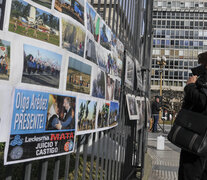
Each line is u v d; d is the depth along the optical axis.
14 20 1.02
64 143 1.41
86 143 1.93
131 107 3.21
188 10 76.69
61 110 1.38
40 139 1.19
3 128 0.97
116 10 2.74
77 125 1.61
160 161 6.15
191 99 2.30
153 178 4.48
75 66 1.54
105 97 2.23
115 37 2.56
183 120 2.27
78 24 1.56
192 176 2.23
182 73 75.69
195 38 76.56
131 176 4.23
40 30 1.18
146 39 4.80
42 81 1.20
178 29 77.25
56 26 1.30
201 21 76.88
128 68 3.24
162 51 77.12
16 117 1.03
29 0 1.10
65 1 1.40
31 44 1.12
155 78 75.94
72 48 1.49
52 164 3.95
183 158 2.33
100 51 2.07
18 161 1.04
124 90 3.09
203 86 2.22
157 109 13.59
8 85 0.99
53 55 1.28
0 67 0.95
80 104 1.64
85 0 1.69
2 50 0.96
